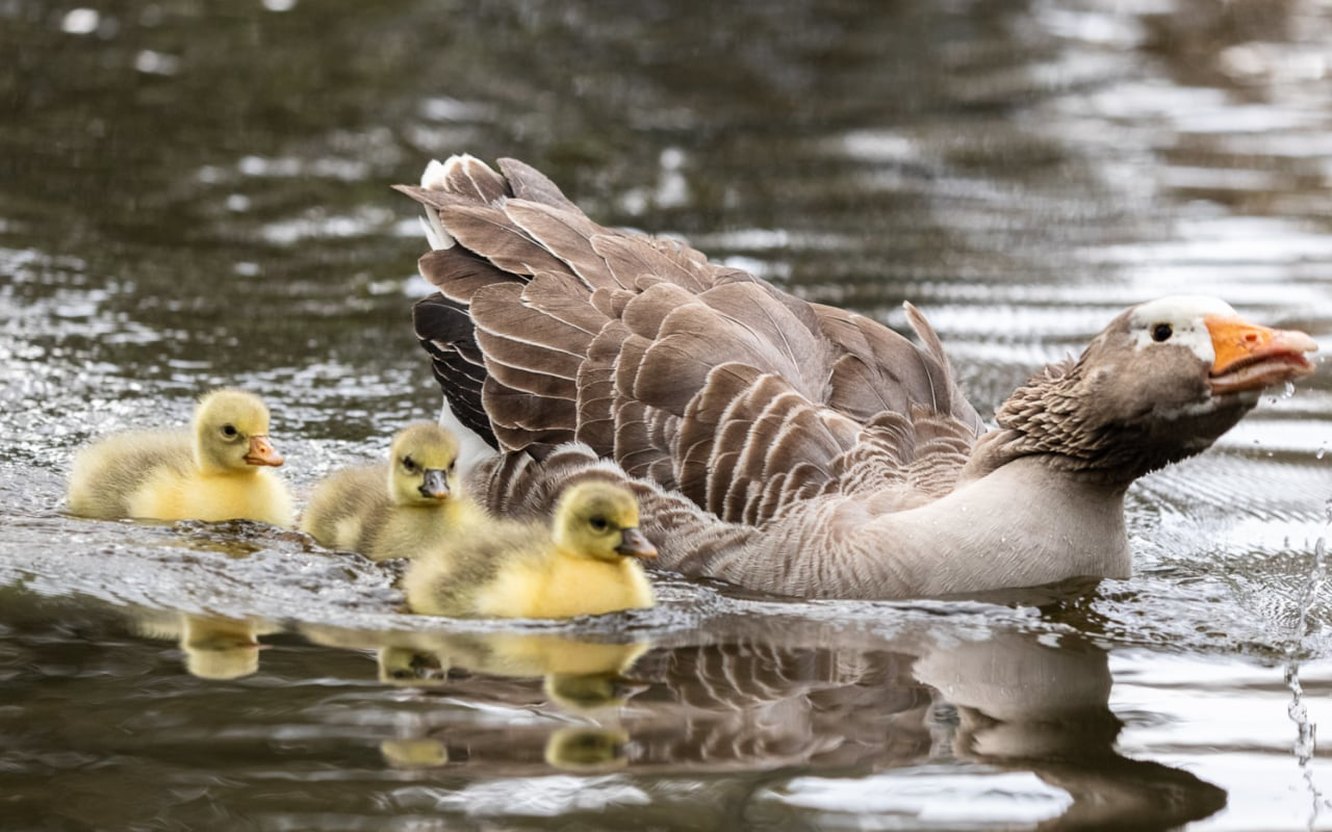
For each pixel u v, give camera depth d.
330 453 15.05
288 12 30.34
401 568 12.67
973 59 30.39
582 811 8.66
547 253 13.97
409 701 10.09
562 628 11.54
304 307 18.56
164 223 20.84
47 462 14.41
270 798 8.75
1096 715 10.23
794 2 33.25
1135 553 13.60
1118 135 26.39
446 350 13.80
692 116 26.72
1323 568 13.31
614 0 32.59
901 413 13.51
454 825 8.49
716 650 11.17
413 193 14.57
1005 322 18.70
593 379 12.99
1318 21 33.09
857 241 21.50
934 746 9.67
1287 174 24.41
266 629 11.33
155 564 12.39
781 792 8.96
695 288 13.95
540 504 13.02
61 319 17.69
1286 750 9.75
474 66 28.23
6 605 11.47
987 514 12.30
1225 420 11.73
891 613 11.89
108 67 26.81
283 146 23.91
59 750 9.30
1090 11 33.66
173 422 15.34
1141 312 11.92
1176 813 8.86
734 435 12.58
